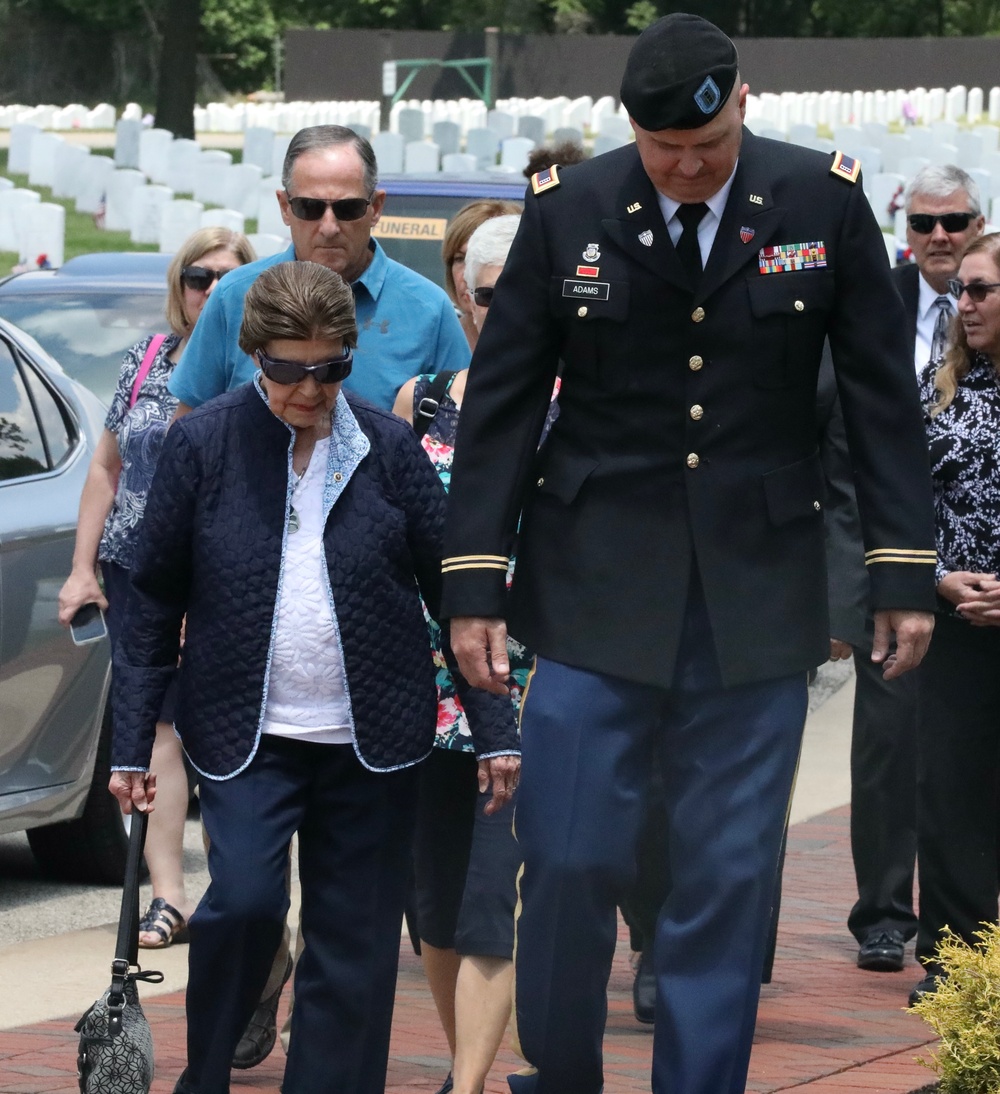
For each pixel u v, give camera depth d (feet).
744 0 337.52
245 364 26.63
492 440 19.79
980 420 28.43
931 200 35.35
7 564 33.96
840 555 29.53
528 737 19.61
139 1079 20.07
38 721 34.55
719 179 18.97
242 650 20.12
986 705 28.50
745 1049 19.57
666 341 19.26
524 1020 19.70
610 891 19.54
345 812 20.52
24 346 37.91
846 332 19.70
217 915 19.79
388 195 54.24
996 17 337.11
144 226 126.11
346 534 20.24
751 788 19.51
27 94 286.05
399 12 296.92
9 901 36.14
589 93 274.16
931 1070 24.67
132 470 33.24
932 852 28.81
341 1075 20.67
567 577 19.58
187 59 207.51
